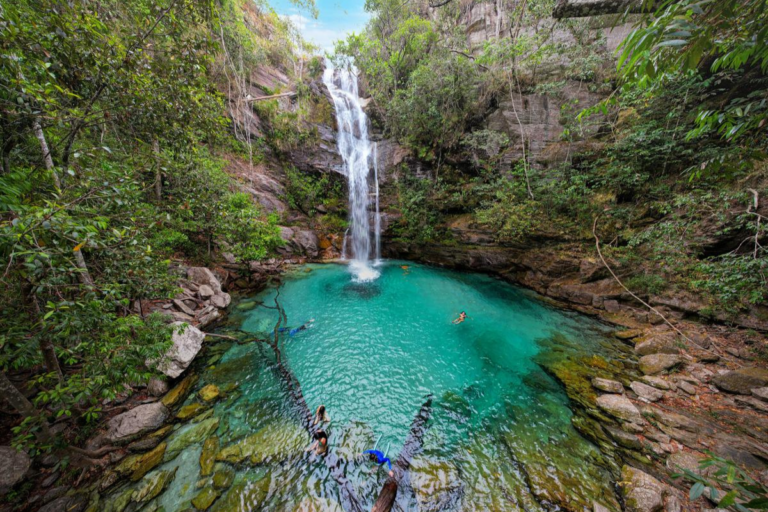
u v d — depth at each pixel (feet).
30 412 11.40
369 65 62.13
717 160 8.79
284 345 26.07
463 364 23.89
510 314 32.89
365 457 15.47
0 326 10.75
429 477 14.37
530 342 26.94
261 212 48.98
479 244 47.67
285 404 19.06
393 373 22.74
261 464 14.82
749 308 23.21
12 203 8.26
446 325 30.50
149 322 16.42
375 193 60.59
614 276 31.78
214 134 20.58
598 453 15.23
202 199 22.67
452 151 52.75
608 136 38.52
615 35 41.27
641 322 28.50
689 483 13.16
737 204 25.14
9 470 12.04
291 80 70.33
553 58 44.86
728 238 25.63
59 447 12.54
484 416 18.29
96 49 13.47
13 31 9.72
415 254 56.03
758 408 16.81
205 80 18.83
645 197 34.14
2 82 9.66
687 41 6.11
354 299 37.09
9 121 11.53
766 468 13.20
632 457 14.79
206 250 39.58
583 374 21.88
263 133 59.62
